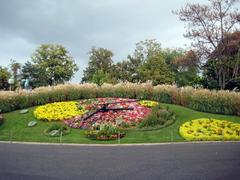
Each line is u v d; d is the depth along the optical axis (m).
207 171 8.96
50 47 58.09
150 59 52.00
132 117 21.78
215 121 20.67
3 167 9.99
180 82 53.44
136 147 15.17
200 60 35.25
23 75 54.12
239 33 33.09
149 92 26.62
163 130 19.73
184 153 12.45
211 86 36.50
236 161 10.41
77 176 8.70
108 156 12.14
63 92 27.52
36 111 24.34
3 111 25.53
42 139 18.55
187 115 22.56
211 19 33.72
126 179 8.27
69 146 15.84
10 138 18.73
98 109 22.88
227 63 33.94
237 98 22.67
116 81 52.34
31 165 10.30
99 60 60.22
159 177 8.40
